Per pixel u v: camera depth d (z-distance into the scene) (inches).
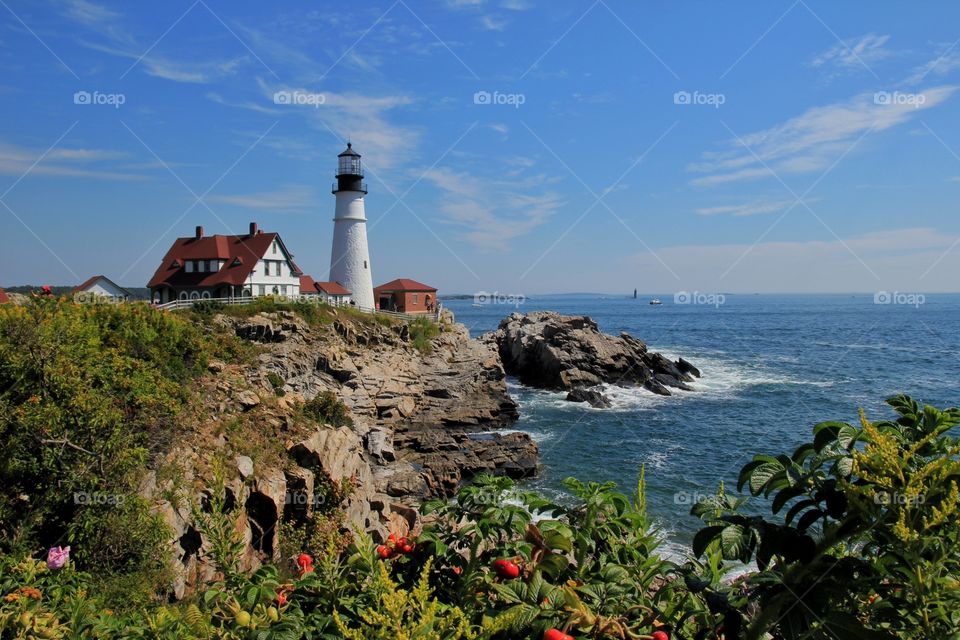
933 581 104.5
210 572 546.9
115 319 864.9
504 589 127.4
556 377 2333.9
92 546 472.7
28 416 487.2
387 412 1469.0
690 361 3021.7
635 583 142.4
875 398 2027.6
